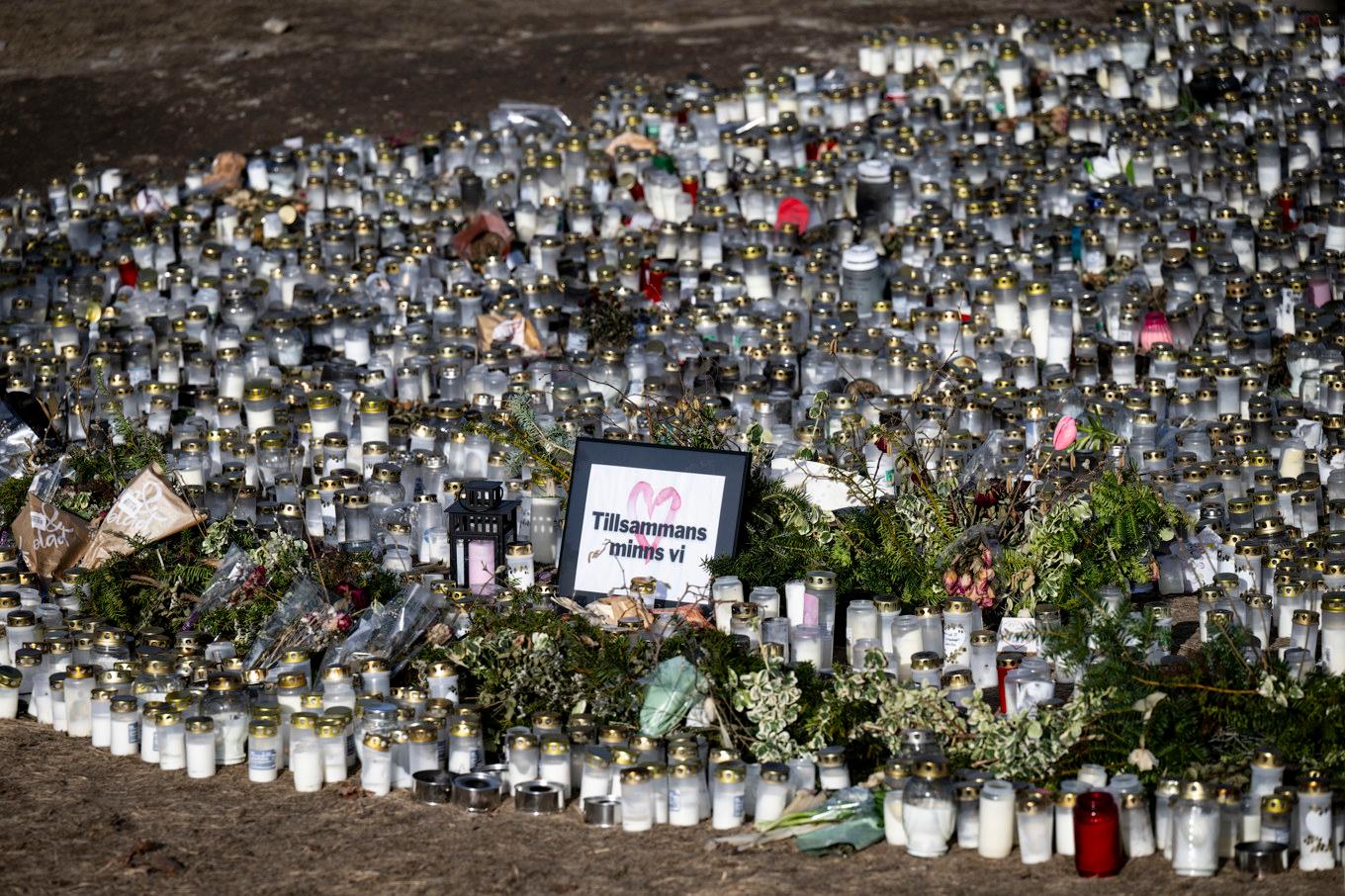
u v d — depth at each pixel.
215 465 12.01
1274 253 14.97
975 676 9.09
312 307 14.66
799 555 9.72
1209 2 21.44
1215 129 17.34
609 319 13.81
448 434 11.61
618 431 11.11
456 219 16.69
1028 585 9.45
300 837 7.82
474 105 21.34
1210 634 8.77
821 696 8.38
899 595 9.61
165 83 22.44
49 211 18.47
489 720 8.65
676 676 8.33
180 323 14.02
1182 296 14.17
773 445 11.12
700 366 13.14
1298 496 10.63
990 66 19.75
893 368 12.82
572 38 23.89
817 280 14.66
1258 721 7.79
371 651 9.00
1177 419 12.12
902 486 10.34
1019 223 15.83
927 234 15.28
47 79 22.62
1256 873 7.11
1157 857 7.33
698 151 18.09
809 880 7.21
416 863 7.50
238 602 9.76
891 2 24.59
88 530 10.45
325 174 18.08
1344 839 7.24
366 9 25.55
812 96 19.23
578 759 8.21
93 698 8.93
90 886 7.41
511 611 9.21
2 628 9.70
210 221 17.72
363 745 8.26
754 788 7.88
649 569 9.71
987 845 7.39
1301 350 12.97
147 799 8.29
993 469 10.67
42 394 13.11
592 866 7.41
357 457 11.80
